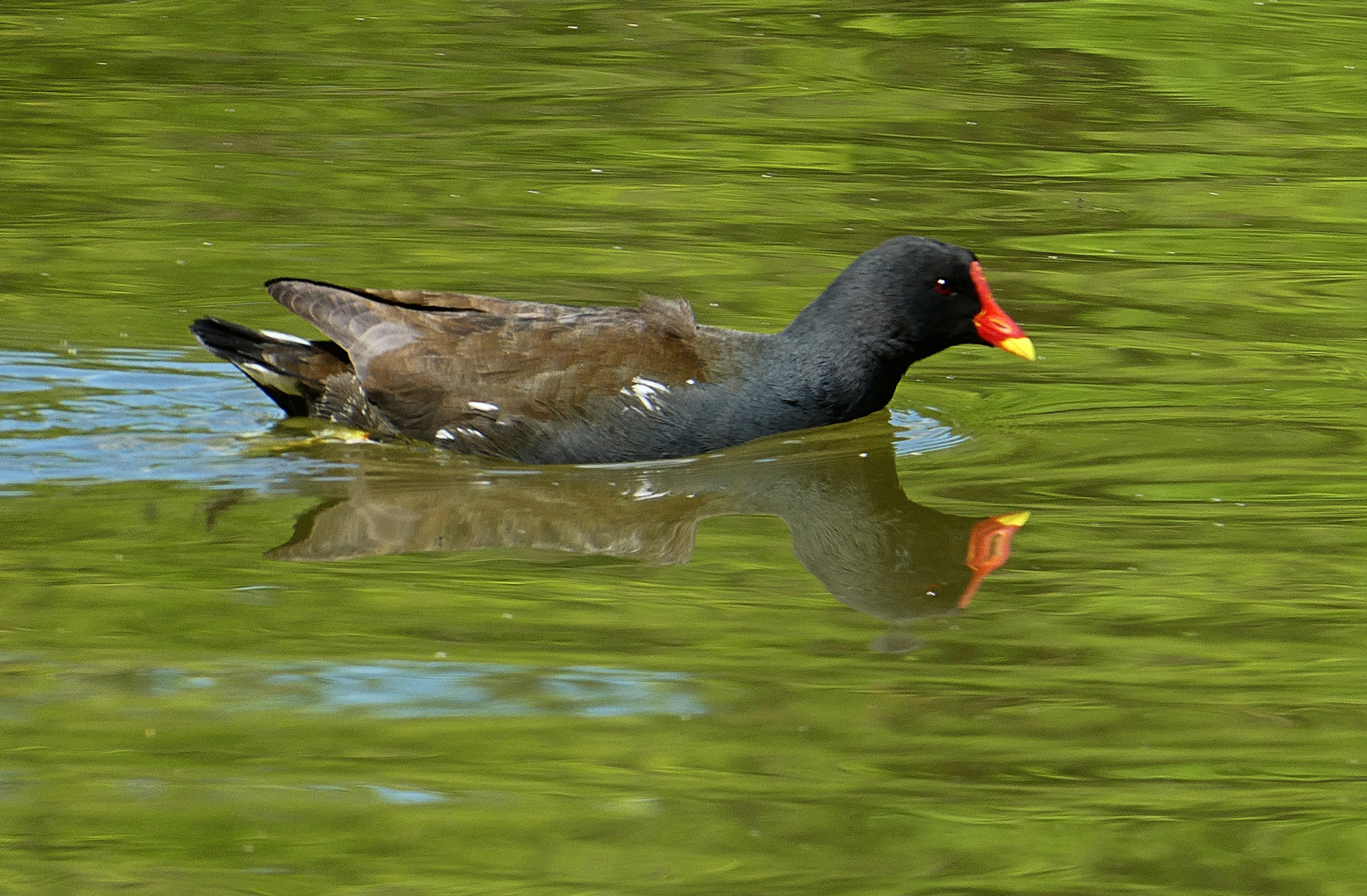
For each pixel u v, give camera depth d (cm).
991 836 758
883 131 2278
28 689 877
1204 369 1518
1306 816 774
